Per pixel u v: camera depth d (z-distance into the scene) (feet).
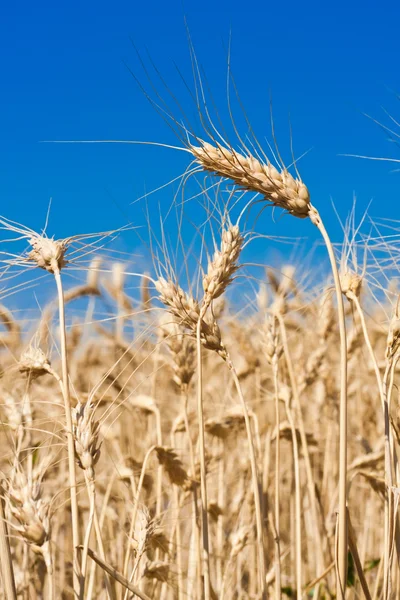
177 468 3.38
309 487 3.57
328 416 4.32
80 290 3.99
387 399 2.89
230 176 2.77
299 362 4.25
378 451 3.49
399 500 2.90
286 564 4.34
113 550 3.68
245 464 3.98
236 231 3.02
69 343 4.15
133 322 3.63
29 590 3.45
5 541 2.69
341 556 2.66
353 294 2.96
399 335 2.86
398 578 3.03
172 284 3.04
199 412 2.91
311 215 2.71
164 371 4.12
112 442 4.07
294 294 4.09
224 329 4.39
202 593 3.46
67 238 2.90
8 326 3.42
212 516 3.72
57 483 3.65
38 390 3.50
